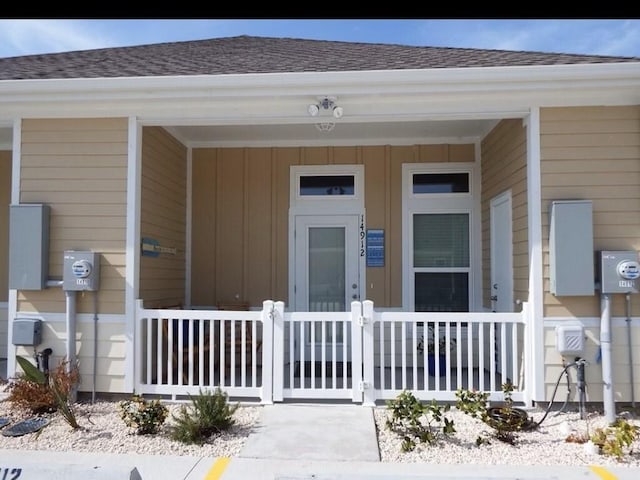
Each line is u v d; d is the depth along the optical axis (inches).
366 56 251.0
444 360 251.9
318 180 289.6
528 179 201.6
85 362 205.9
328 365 276.1
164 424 178.2
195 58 263.9
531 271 197.8
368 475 132.1
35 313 208.8
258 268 287.9
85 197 210.5
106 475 132.0
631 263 184.7
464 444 161.2
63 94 202.5
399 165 283.9
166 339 239.3
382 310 279.6
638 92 193.3
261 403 197.8
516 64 201.6
